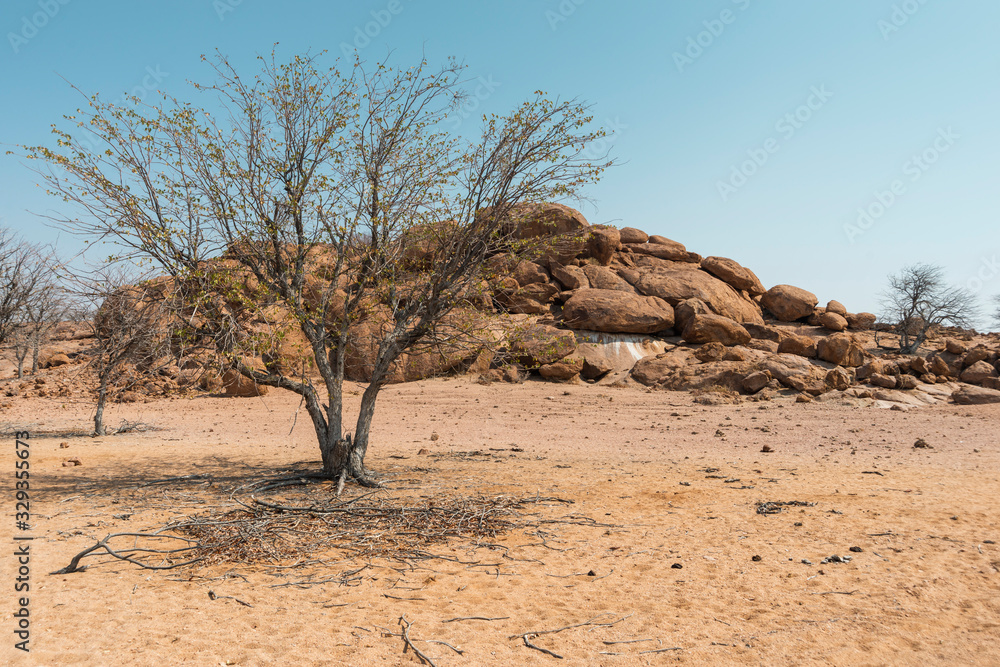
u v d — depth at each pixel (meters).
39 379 29.20
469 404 25.12
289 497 9.25
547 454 14.41
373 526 7.60
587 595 5.53
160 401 26.67
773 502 8.94
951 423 19.45
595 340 33.31
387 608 5.21
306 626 4.81
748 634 4.68
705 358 30.38
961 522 7.67
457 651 4.40
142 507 8.74
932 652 4.30
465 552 6.79
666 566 6.29
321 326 10.66
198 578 5.88
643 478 11.06
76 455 14.26
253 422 21.47
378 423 20.80
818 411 22.89
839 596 5.40
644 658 4.32
